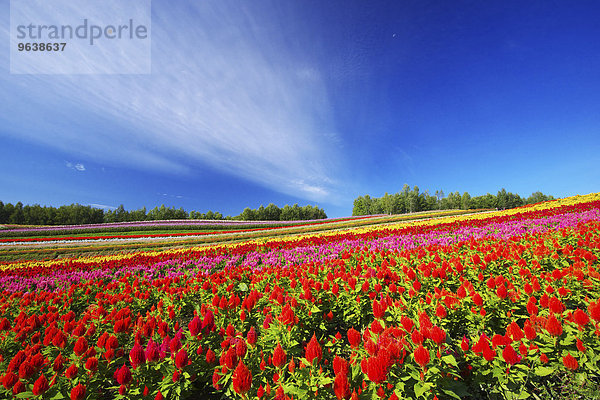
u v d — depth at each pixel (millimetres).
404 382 2533
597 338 2875
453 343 3432
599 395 2641
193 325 3582
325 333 4594
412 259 7086
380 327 3109
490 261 5676
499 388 2705
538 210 19188
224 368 2975
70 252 18812
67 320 4695
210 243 22547
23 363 2969
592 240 7207
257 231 29828
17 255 18031
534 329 3104
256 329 4543
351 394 2293
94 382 3297
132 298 6219
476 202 89312
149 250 19484
